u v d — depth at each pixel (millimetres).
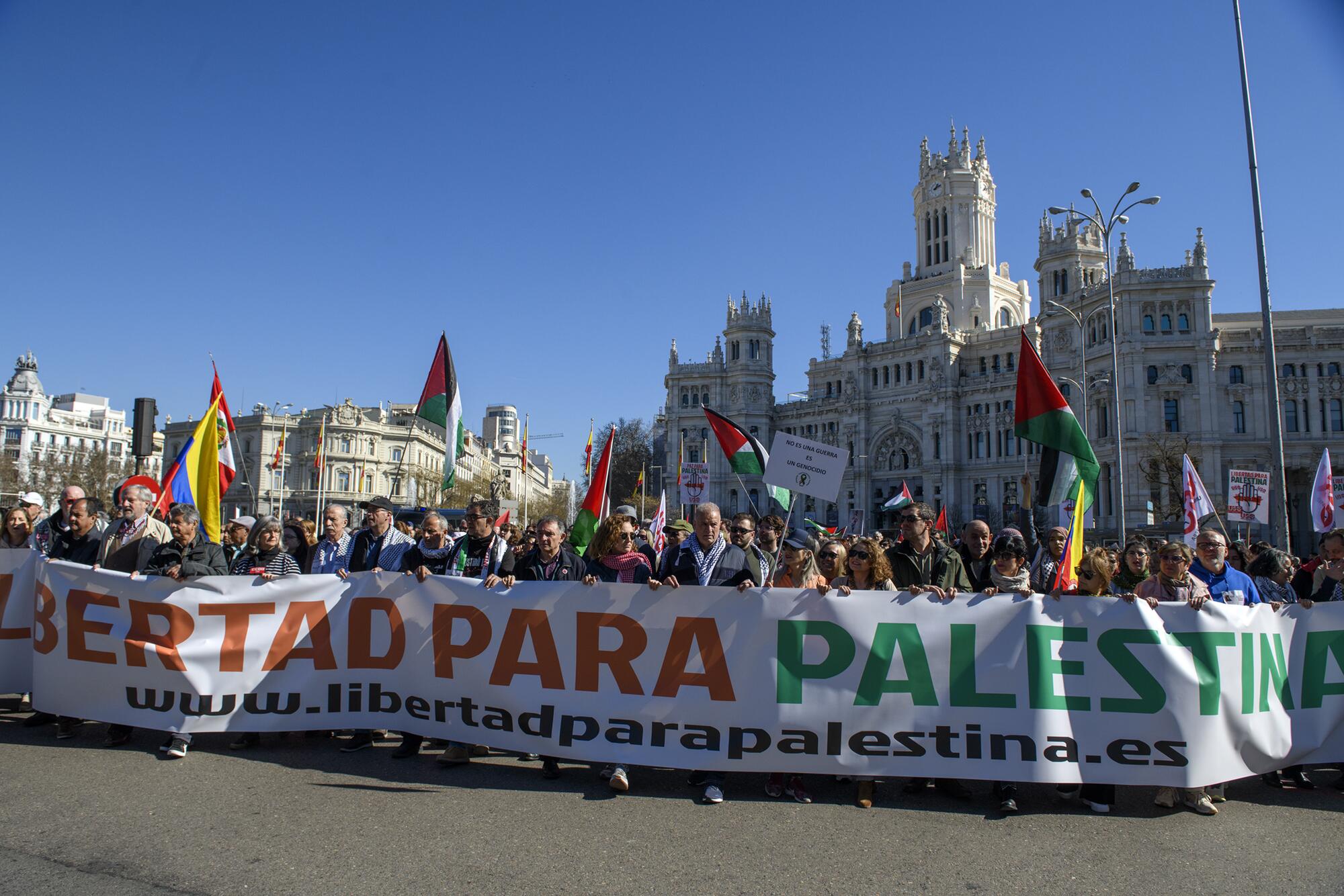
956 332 106250
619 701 9562
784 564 10883
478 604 10156
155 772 9617
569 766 10484
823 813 8766
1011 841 8062
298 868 7012
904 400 109625
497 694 9922
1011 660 9164
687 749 9336
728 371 123625
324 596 10648
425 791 9172
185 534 10938
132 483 13258
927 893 6801
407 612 10484
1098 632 9180
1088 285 89875
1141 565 11289
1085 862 7527
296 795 8906
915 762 9086
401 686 10430
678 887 6832
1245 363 78750
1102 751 8992
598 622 9727
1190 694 9047
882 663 9234
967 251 115062
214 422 12820
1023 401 12172
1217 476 75500
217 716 10367
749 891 6789
